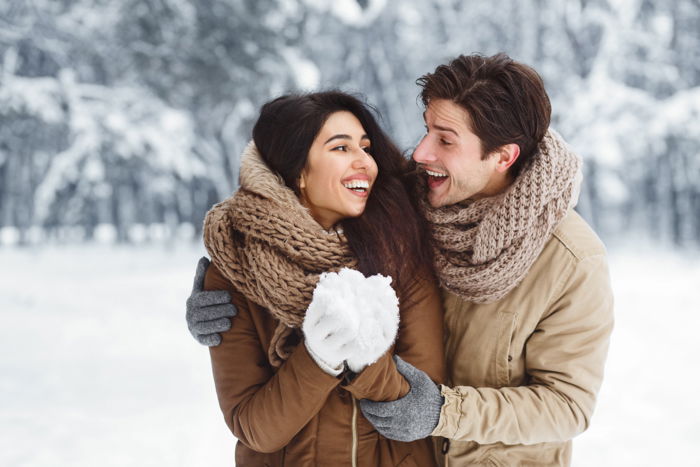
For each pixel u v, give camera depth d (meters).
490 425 1.19
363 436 1.28
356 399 1.27
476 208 1.30
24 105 13.96
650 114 15.09
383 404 1.15
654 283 10.02
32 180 17.52
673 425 3.64
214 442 3.40
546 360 1.28
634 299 8.42
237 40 15.52
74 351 5.78
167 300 9.02
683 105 14.90
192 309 1.30
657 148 15.55
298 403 1.12
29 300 8.70
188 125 16.30
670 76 17.12
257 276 1.20
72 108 14.44
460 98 1.24
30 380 4.73
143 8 15.12
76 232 19.48
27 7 15.84
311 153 1.28
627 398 4.20
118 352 5.73
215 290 1.32
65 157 14.80
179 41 15.02
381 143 1.38
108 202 20.25
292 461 1.27
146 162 15.45
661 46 17.30
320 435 1.27
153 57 15.20
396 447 1.30
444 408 1.18
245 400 1.24
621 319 7.09
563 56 16.25
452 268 1.31
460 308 1.39
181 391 4.43
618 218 19.33
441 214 1.35
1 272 12.52
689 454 3.20
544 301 1.28
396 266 1.27
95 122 14.58
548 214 1.23
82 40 16.52
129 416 3.86
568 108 15.45
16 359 5.43
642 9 17.45
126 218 19.03
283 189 1.25
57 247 17.95
